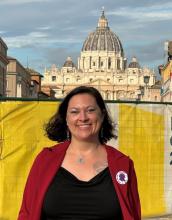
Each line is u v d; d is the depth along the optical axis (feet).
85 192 4.52
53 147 4.92
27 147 10.83
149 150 11.34
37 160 4.82
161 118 11.41
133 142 11.25
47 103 10.84
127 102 11.18
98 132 4.97
